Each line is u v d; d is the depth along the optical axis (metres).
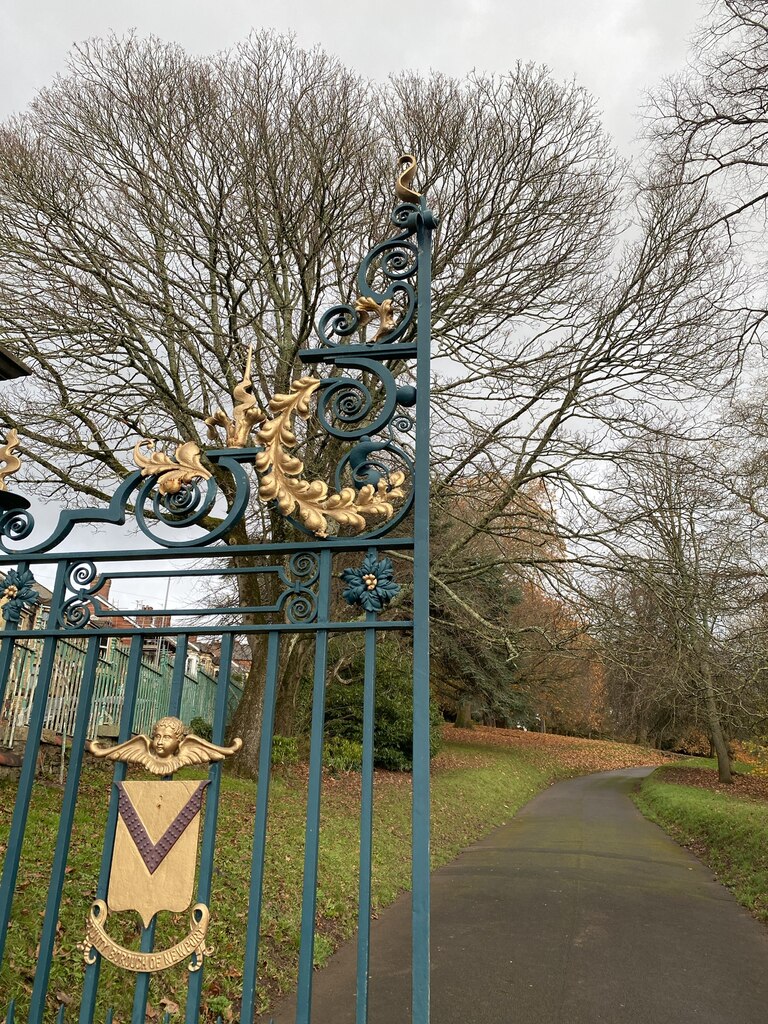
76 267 9.97
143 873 2.19
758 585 10.34
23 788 2.42
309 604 2.40
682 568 9.30
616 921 6.54
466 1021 4.27
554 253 11.05
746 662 9.64
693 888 8.27
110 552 2.60
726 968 5.43
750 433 10.53
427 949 1.98
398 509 2.74
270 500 2.46
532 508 12.05
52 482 10.50
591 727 39.41
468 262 10.86
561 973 5.12
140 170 9.97
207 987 4.20
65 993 3.58
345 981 4.83
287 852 7.00
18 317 9.70
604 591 10.33
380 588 2.35
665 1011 4.53
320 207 9.52
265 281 11.01
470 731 30.73
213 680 17.03
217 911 5.09
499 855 10.09
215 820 2.24
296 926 5.38
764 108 7.88
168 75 9.88
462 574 11.88
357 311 2.68
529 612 15.79
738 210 8.30
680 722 24.58
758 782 20.22
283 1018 4.16
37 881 4.53
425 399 2.51
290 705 13.88
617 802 18.56
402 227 2.74
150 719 12.10
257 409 2.57
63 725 8.52
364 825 2.13
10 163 9.59
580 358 11.23
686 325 10.41
